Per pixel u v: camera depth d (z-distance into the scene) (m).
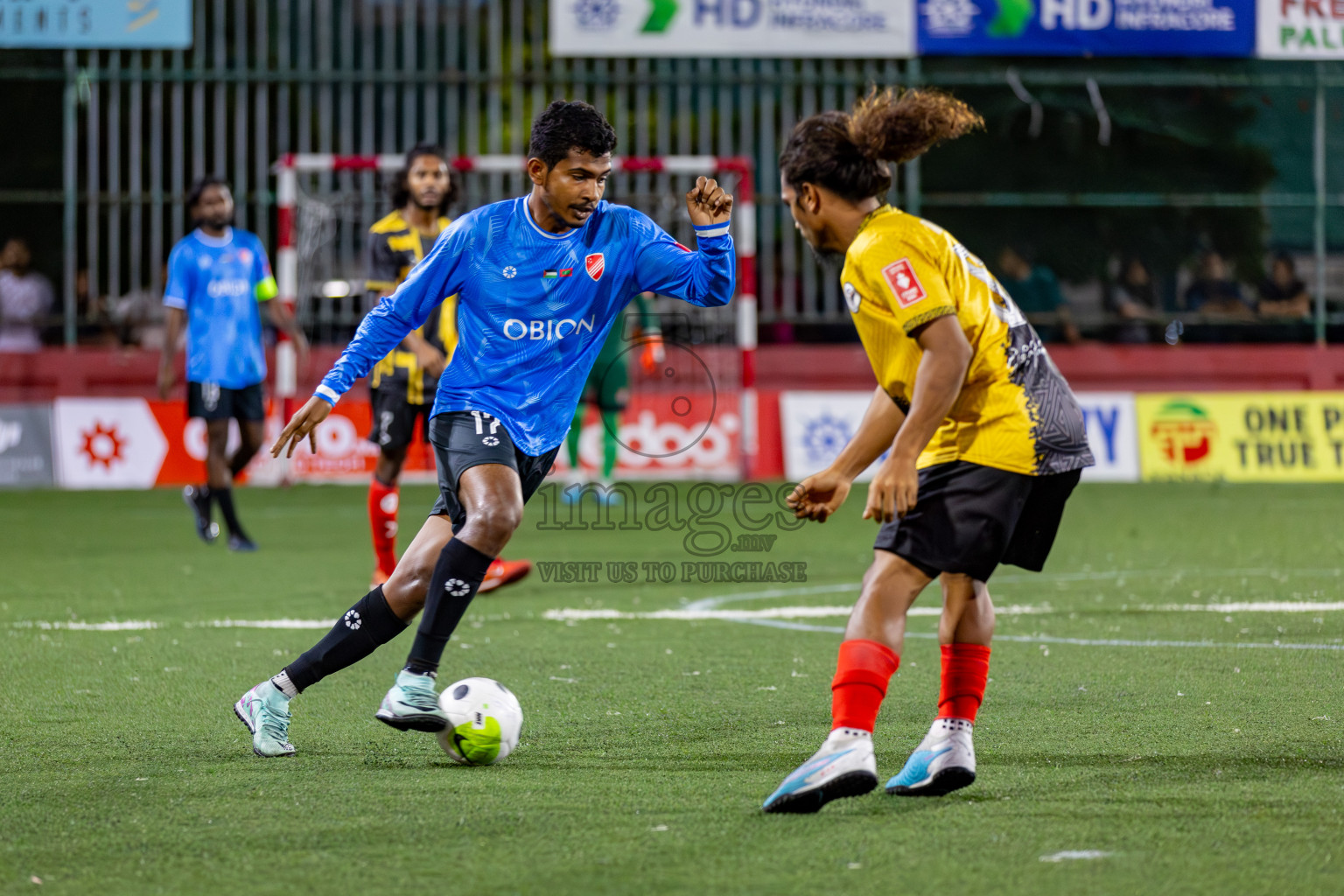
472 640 19.83
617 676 17.08
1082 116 57.78
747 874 9.32
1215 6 51.16
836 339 56.59
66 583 26.36
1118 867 9.39
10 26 48.34
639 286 14.09
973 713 11.58
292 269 46.59
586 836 10.26
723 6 50.00
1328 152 56.88
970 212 57.34
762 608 23.08
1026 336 11.27
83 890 9.15
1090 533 34.25
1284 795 11.24
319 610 22.91
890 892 8.95
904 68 55.19
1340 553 30.06
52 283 57.31
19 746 13.38
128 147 58.47
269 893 9.05
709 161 46.97
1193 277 56.47
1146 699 15.36
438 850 9.95
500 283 13.38
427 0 51.81
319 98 55.84
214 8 56.97
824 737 13.74
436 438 13.61
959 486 10.92
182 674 17.27
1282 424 50.72
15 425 47.84
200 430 48.38
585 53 49.84
